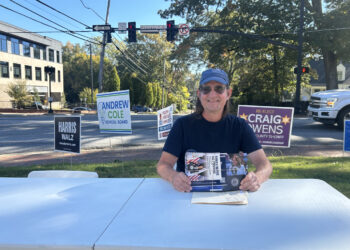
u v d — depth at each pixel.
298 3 19.89
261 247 1.16
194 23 24.11
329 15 18.81
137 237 1.25
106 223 1.41
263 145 5.70
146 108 43.66
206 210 1.54
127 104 5.45
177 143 2.01
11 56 35.09
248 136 2.03
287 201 1.65
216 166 1.79
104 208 1.60
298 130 11.64
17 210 1.59
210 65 29.31
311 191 1.82
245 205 1.60
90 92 48.22
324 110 10.89
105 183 2.10
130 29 16.20
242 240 1.22
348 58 19.36
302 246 1.17
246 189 1.78
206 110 1.95
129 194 1.83
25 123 16.53
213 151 1.99
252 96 26.48
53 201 1.73
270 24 19.00
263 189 1.87
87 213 1.53
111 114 5.70
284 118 5.54
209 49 23.45
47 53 42.72
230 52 24.92
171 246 1.17
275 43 17.34
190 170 1.80
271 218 1.43
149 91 47.06
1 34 33.34
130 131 5.53
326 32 18.30
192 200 1.67
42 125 15.39
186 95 61.78
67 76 66.62
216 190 1.78
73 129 5.04
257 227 1.33
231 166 1.79
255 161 2.03
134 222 1.41
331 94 10.95
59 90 46.47
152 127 14.23
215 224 1.37
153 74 52.56
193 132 2.00
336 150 7.61
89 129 13.45
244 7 20.34
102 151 7.97
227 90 1.98
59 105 44.59
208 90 1.90
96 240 1.24
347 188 4.02
